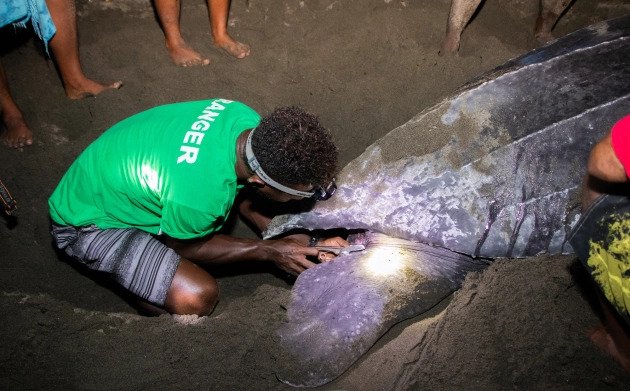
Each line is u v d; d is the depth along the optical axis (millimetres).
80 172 2627
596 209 2014
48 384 2402
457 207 2662
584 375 2168
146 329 2600
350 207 2771
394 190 2742
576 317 2338
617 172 1795
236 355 2451
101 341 2561
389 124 3562
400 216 2711
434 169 2725
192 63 3943
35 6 3354
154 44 4105
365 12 4215
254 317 2590
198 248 2801
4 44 4051
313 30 4160
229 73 3900
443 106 2873
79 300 3156
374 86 3730
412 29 4102
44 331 2604
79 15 4242
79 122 3682
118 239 2656
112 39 4117
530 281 2453
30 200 3332
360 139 3541
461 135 2756
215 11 3990
